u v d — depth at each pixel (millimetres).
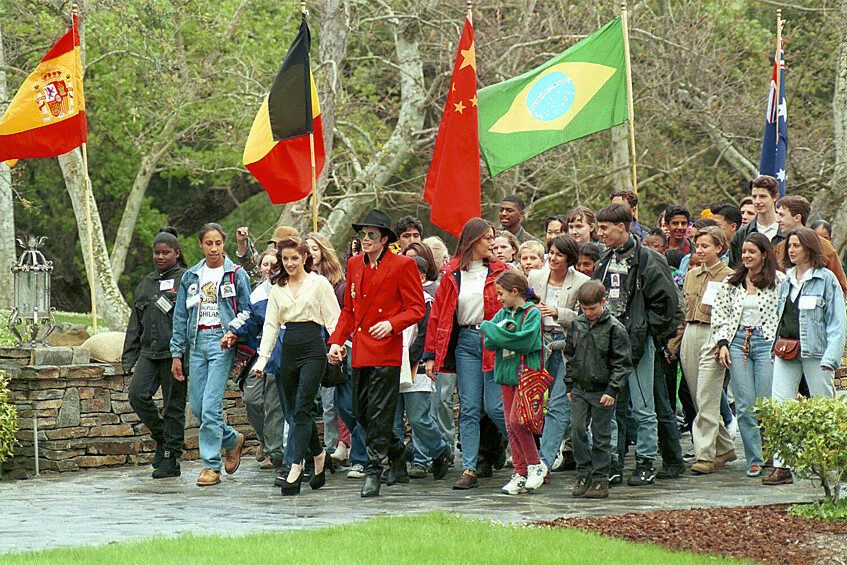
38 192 74750
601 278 16984
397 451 17656
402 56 47531
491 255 17859
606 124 23234
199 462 21781
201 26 54312
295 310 16625
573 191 56438
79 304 76750
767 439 15094
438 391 19156
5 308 48875
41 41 56281
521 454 16406
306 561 10672
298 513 14828
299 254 16656
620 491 16297
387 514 14555
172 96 51719
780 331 16578
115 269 64938
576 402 16000
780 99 25125
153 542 11859
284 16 60750
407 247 19578
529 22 45875
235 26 55438
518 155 23453
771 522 13672
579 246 19000
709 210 23266
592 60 23406
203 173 66500
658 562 11156
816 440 14094
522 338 15664
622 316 16672
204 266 18781
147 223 71438
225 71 50531
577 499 15672
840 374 28422
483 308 17047
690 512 14336
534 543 11758
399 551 11266
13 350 21297
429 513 14148
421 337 17766
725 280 17484
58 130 25438
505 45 46719
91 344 22344
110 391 21734
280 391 18047
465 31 22391
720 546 12578
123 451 21484
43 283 22234
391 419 16406
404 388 17562
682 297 16984
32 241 22578
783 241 17422
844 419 14164
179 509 15422
